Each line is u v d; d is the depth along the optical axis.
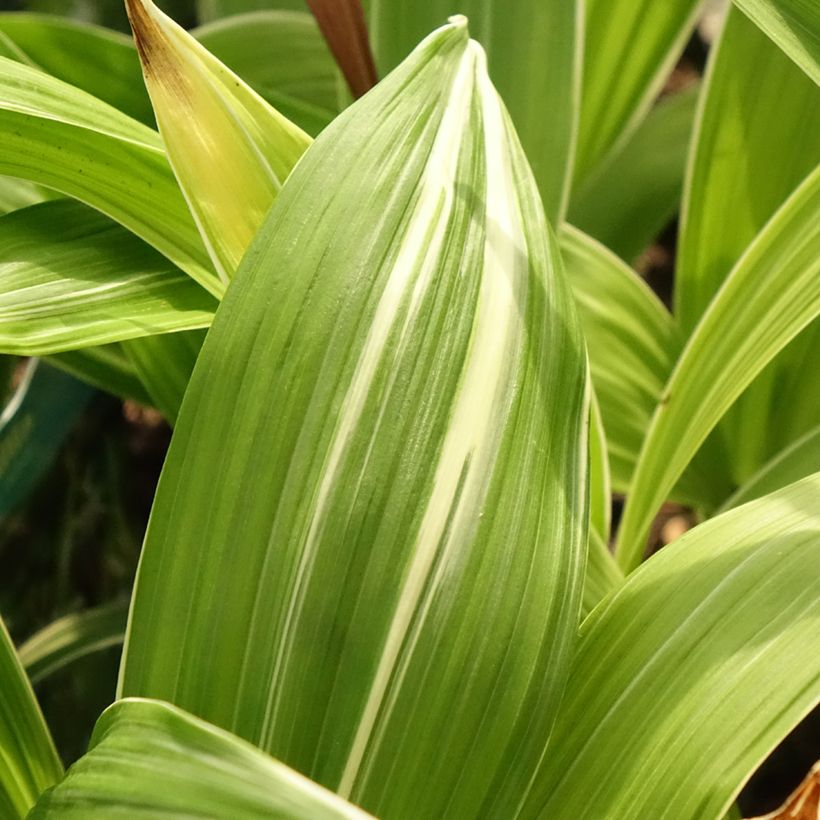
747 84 0.65
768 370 0.68
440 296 0.44
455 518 0.44
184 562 0.44
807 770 0.87
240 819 0.42
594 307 0.66
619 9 0.70
